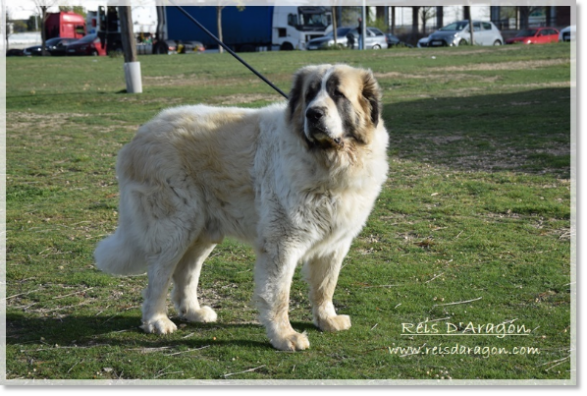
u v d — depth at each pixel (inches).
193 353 179.5
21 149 466.0
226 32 1676.9
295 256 182.1
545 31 1636.3
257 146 187.3
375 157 185.0
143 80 933.8
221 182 189.9
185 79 934.4
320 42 1601.9
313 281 195.8
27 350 180.7
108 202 335.6
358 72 183.6
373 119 184.1
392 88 779.4
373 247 265.4
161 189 189.0
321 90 176.1
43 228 296.2
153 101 716.0
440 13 2049.7
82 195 350.6
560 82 759.7
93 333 193.2
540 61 995.3
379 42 1640.0
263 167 184.1
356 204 183.6
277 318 183.0
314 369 168.4
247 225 191.3
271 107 196.5
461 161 404.8
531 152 416.8
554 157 395.9
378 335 190.4
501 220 293.9
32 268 248.4
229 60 1190.9
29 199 343.9
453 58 1107.3
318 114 168.9
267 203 181.3
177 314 210.7
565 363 170.9
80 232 291.4
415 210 310.7
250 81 880.3
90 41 1626.5
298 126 177.9
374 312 206.2
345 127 176.9
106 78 977.5
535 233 275.0
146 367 170.6
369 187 185.2
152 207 189.9
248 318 206.4
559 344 181.8
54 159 434.9
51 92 813.2
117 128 554.9
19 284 233.1
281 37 1662.2
